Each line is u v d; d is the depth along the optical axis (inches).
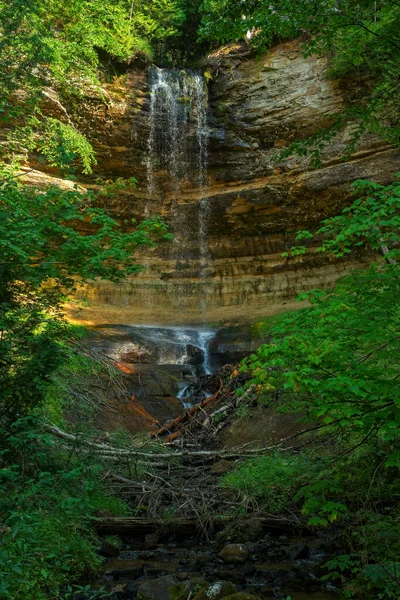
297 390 171.6
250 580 223.5
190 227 890.7
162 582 209.0
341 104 799.7
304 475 311.3
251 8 275.6
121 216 869.2
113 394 523.8
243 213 855.1
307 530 280.2
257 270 868.0
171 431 499.5
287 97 839.1
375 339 167.8
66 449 322.3
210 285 882.8
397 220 190.5
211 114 879.7
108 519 275.4
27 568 180.5
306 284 832.3
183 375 623.2
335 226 210.4
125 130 834.8
